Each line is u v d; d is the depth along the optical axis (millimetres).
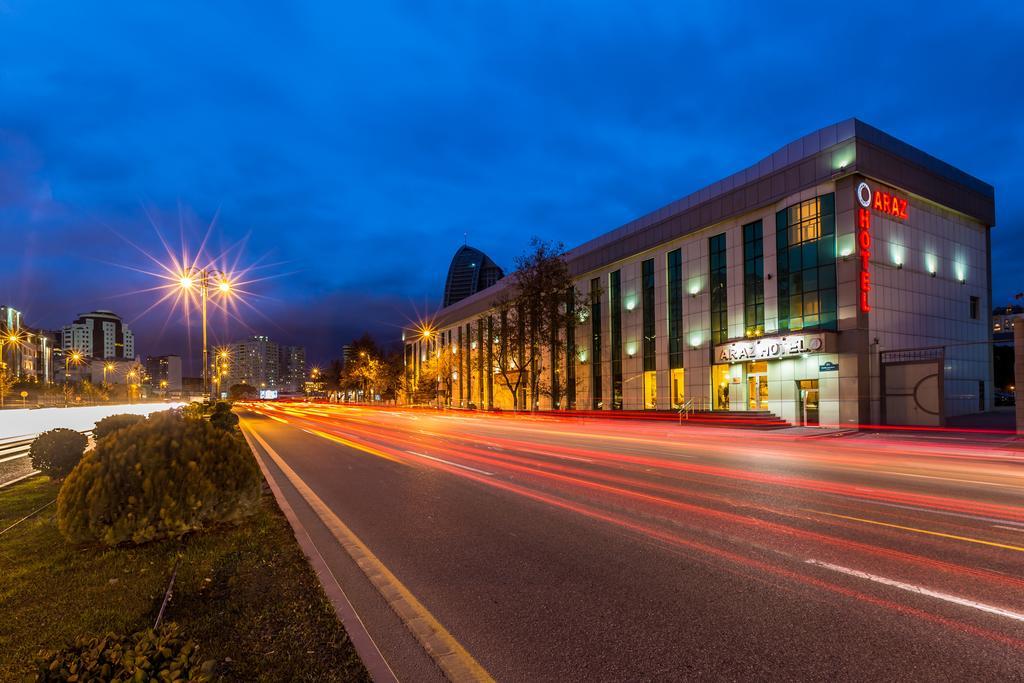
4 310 118500
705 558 6027
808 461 14922
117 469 6312
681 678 3477
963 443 20375
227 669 3469
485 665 3664
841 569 5617
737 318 34125
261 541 6574
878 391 27797
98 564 5656
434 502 9305
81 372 150000
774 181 31734
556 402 51344
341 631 4074
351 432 27906
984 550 6262
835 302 28609
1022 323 22297
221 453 7180
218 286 25625
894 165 29391
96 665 2250
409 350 105938
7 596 4762
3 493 9961
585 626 4281
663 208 39938
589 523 7695
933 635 4082
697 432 26484
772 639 4031
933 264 31641
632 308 42938
